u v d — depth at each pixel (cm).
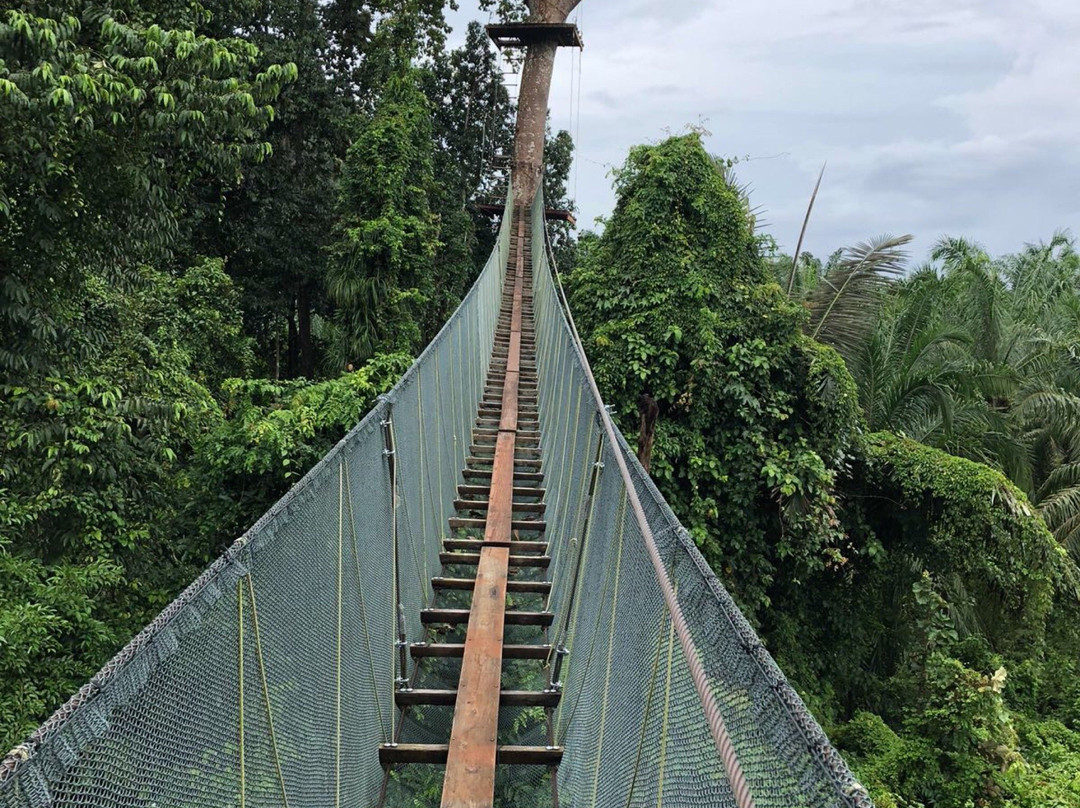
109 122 546
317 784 232
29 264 590
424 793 341
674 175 1040
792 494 930
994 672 902
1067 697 1084
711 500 945
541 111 2314
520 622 455
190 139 564
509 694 386
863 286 1102
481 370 884
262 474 916
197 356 1190
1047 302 1794
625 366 979
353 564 289
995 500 941
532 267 1638
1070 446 1324
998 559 939
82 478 644
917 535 1023
